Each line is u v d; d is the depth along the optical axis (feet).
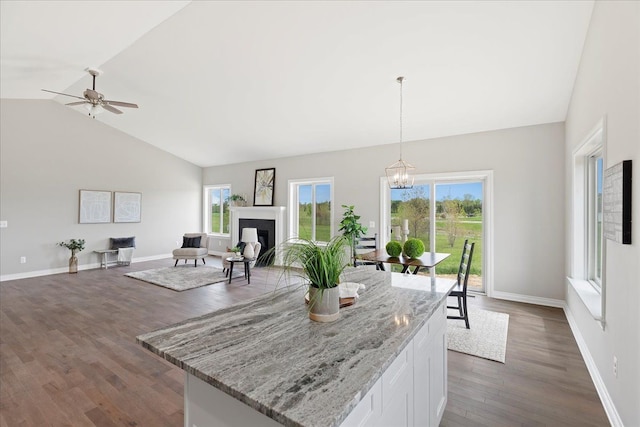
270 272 21.54
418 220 18.12
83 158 22.52
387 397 3.84
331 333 4.42
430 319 5.62
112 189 24.08
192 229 29.58
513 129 15.26
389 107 15.02
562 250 14.11
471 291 16.71
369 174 19.60
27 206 20.08
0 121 19.06
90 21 10.44
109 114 21.53
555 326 11.84
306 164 22.54
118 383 7.98
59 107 21.38
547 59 10.77
